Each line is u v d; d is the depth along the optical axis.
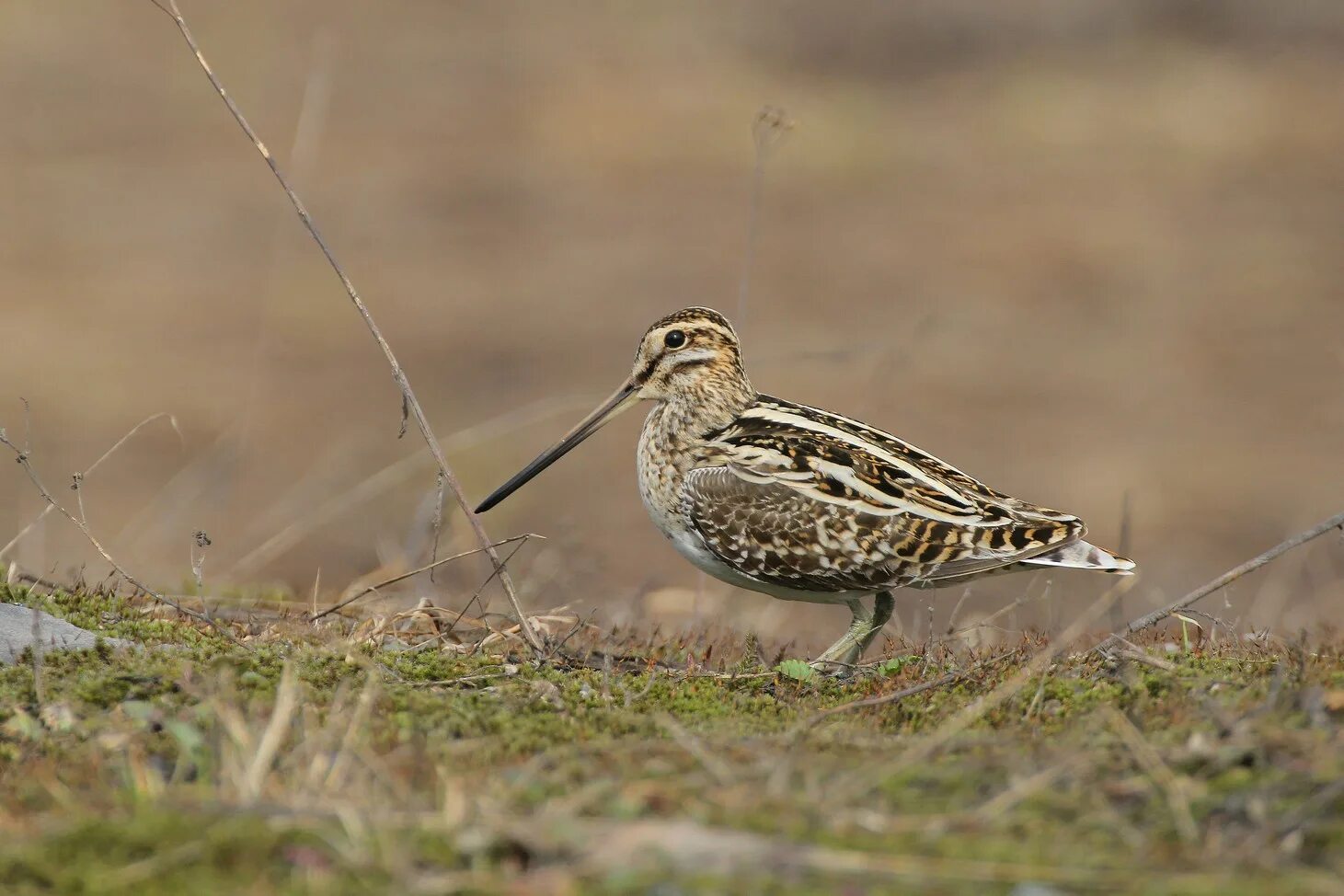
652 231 23.81
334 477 16.52
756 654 8.77
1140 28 30.73
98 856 5.30
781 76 29.56
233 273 22.47
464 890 5.05
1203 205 24.44
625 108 28.05
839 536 8.89
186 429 17.94
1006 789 5.90
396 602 9.84
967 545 8.82
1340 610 12.45
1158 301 21.55
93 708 6.90
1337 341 20.28
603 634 9.47
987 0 30.94
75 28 30.39
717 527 9.19
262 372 19.56
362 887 5.08
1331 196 24.67
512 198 25.03
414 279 22.38
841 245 23.31
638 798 5.71
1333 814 5.55
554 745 6.54
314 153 26.31
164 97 27.95
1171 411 18.59
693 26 31.53
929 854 5.33
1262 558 7.94
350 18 31.77
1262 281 21.98
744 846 5.29
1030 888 5.15
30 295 21.36
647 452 9.78
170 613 8.84
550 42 30.95
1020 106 28.23
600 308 21.47
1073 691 7.23
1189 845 5.41
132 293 21.69
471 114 27.80
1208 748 6.09
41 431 17.66
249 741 6.08
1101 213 24.25
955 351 20.14
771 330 20.61
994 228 23.77
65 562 13.56
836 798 5.70
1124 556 9.80
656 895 5.05
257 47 30.19
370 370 19.78
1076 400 18.94
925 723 7.10
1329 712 6.43
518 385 19.33
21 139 26.11
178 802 5.60
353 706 6.93
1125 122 27.58
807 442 9.19
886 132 27.38
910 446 9.36
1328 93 28.30
